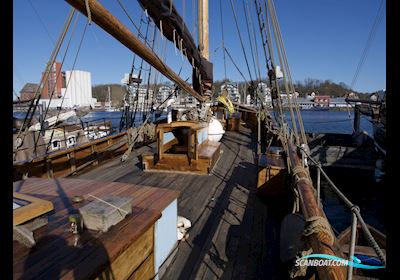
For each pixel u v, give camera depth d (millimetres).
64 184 2848
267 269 2645
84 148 6430
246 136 10023
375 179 13227
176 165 5445
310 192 2580
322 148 13852
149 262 2170
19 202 1812
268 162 4535
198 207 3969
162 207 2314
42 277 1396
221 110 11992
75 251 1610
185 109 9383
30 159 4875
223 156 7000
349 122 43094
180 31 3068
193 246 2984
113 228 1874
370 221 9977
